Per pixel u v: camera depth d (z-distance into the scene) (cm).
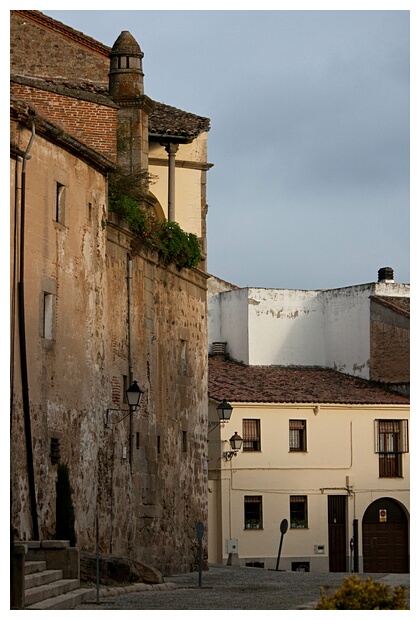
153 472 3838
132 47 3938
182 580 3584
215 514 5762
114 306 3519
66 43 4144
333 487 6012
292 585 3181
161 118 4381
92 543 3203
